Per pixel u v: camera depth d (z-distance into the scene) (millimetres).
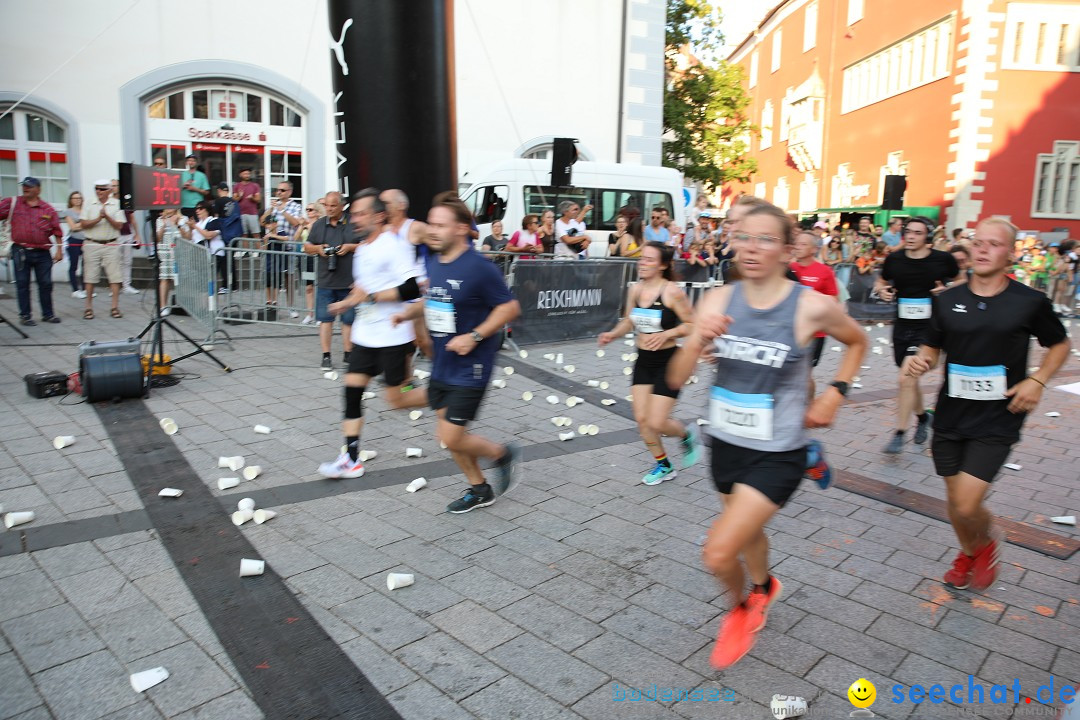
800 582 3840
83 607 3340
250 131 14258
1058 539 4480
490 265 4172
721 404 2863
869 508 4871
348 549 4008
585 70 16391
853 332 2750
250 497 4617
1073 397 8406
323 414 6410
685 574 3871
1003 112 23156
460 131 15469
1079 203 23797
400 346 4855
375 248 4789
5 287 12836
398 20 7602
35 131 13109
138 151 13484
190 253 9648
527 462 5527
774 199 39031
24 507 4324
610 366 8922
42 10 12703
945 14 24188
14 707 2674
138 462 5090
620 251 11500
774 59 39312
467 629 3293
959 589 3811
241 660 3002
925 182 25406
